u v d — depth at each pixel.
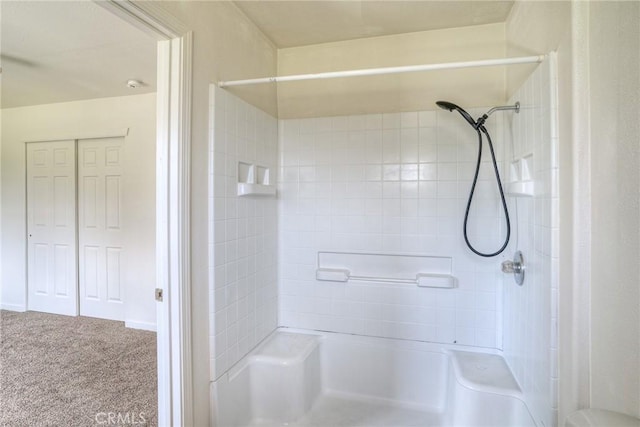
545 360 1.29
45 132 3.56
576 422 0.89
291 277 2.34
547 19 1.30
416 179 2.12
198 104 1.50
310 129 2.30
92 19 1.92
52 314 3.64
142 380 2.30
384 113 2.17
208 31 1.58
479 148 1.89
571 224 1.10
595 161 1.02
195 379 1.49
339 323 2.25
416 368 2.08
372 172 2.19
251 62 1.99
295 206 2.33
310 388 2.04
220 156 1.64
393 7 1.84
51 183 3.62
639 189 0.83
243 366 1.83
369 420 1.92
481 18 1.95
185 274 1.42
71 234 3.57
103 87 3.05
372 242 2.20
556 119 1.20
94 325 3.33
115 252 3.45
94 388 2.20
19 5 1.77
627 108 0.87
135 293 3.27
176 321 1.40
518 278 1.63
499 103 1.98
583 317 1.07
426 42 2.10
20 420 1.87
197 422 1.50
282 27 2.05
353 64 2.22
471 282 2.03
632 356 0.85
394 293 2.15
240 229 1.84
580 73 1.06
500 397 1.60
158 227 1.42
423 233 2.11
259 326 2.07
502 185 1.93
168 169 1.40
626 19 0.87
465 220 1.94
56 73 2.72
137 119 3.24
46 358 2.63
